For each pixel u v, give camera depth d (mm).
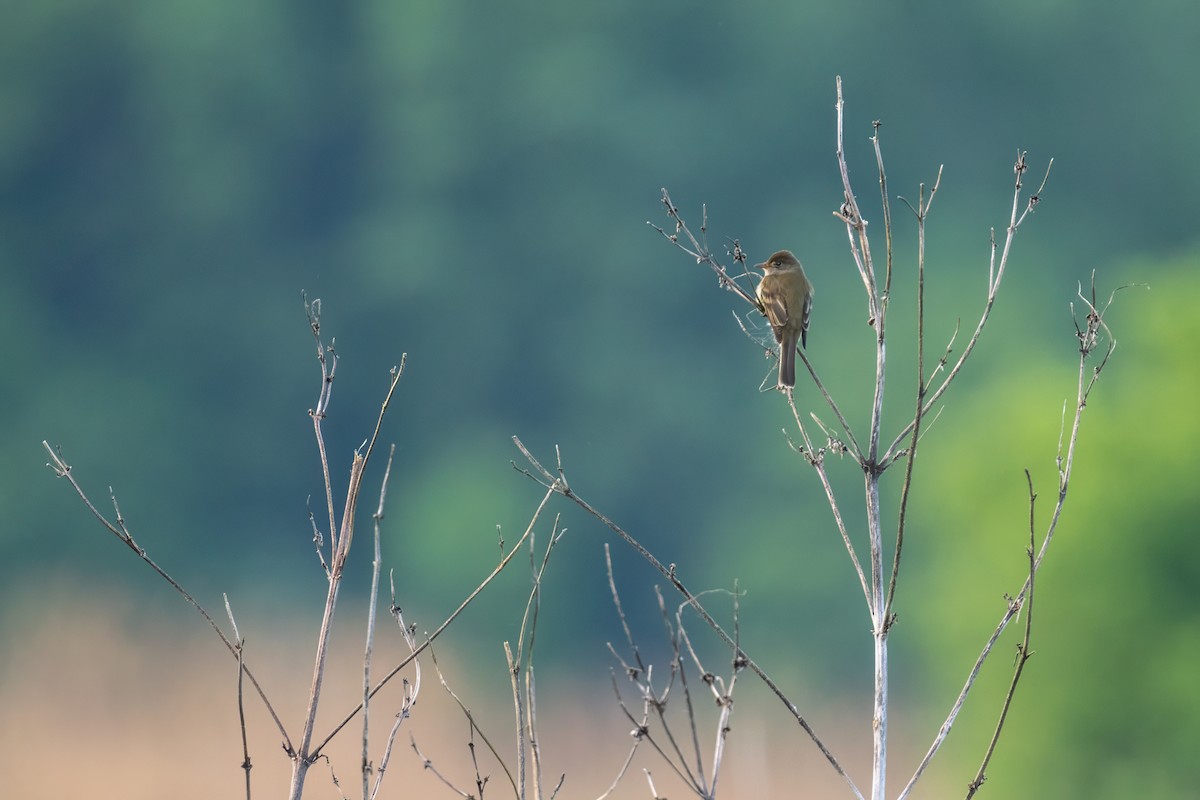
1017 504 19547
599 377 37312
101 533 34344
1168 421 19203
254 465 37781
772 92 40125
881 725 5492
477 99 40562
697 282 37688
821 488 33406
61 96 40219
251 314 39406
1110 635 18609
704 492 35906
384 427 38188
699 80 40656
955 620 20156
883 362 5656
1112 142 39906
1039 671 18891
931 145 39719
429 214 39938
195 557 35344
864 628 32188
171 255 39875
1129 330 23672
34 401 37000
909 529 31500
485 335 38656
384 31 41688
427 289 38938
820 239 38062
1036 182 39375
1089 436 19484
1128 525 18688
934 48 40156
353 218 41281
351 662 21781
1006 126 40094
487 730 22156
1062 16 39906
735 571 34062
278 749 19328
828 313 36062
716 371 36781
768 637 33031
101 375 38219
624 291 38375
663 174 39344
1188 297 19781
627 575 34406
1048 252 38094
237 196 40500
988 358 33750
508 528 34812
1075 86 40156
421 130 40438
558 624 32188
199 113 40844
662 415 36562
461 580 34219
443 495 36031
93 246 39750
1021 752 18828
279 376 38750
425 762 5438
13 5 39844
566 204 39281
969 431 23375
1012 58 40094
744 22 40438
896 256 36938
